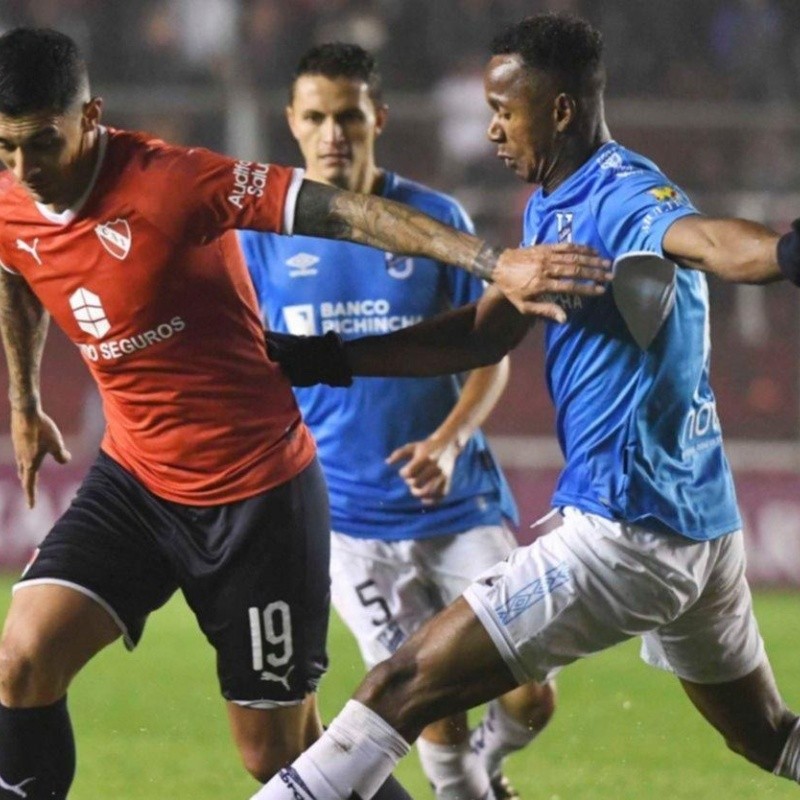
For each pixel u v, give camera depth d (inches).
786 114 1902.1
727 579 672.4
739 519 678.5
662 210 605.3
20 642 652.1
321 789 629.6
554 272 591.8
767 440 1873.8
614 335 637.9
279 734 686.5
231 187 631.2
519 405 1903.3
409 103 1878.7
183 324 649.0
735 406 1876.2
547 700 860.6
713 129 1884.8
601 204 630.5
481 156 1873.8
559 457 1899.6
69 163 624.7
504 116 661.9
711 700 703.7
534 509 1894.7
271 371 677.9
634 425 636.1
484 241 612.7
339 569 914.1
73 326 664.4
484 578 646.5
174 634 1546.5
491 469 912.9
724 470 670.5
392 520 896.3
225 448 667.4
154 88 2336.4
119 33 2353.6
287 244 915.4
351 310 916.6
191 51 2356.1
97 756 1024.2
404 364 697.6
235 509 671.1
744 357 1870.1
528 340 1897.1
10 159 619.8
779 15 2375.7
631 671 1331.2
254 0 2388.0
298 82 909.2
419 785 959.6
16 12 2357.3
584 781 952.3
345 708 639.1
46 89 607.8
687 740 1064.8
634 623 645.9
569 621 638.5
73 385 1897.1
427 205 924.0
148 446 674.2
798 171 1877.5
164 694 1241.4
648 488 638.5
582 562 637.9
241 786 941.2
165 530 683.4
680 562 644.7
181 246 634.8
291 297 919.0
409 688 633.6
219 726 1122.0
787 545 1855.3
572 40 654.5
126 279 639.8
